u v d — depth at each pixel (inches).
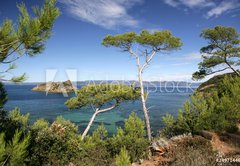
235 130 356.8
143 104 653.3
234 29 861.2
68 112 1668.3
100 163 346.3
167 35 630.5
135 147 374.9
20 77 158.9
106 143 441.1
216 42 924.0
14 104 2244.1
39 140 339.3
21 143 152.4
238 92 455.5
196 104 441.4
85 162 349.7
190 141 307.3
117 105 724.7
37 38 156.2
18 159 149.3
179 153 261.7
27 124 362.3
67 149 371.2
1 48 147.2
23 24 146.0
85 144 440.5
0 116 278.5
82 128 1101.7
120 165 238.1
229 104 410.0
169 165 243.0
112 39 665.6
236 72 884.6
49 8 153.7
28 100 2738.7
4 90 177.2
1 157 140.1
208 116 380.2
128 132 467.2
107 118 1401.3
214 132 357.1
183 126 407.8
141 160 312.8
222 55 888.3
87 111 1729.8
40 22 151.3
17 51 156.7
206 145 286.5
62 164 334.3
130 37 653.9
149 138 616.7
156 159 304.2
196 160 213.9
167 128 480.7
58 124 404.5
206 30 919.0
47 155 331.6
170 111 1624.0
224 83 552.1
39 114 1558.8
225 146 292.5
